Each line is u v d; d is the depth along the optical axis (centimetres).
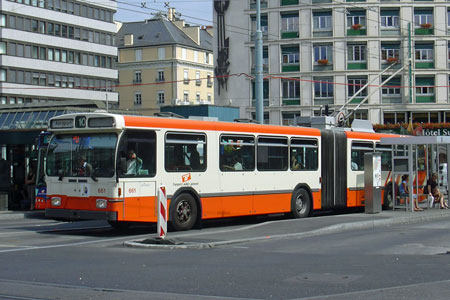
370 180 2303
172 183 1744
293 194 2147
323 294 856
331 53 5738
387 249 1388
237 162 1950
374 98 5681
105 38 7656
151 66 9031
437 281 946
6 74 6438
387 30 5675
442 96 5650
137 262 1194
